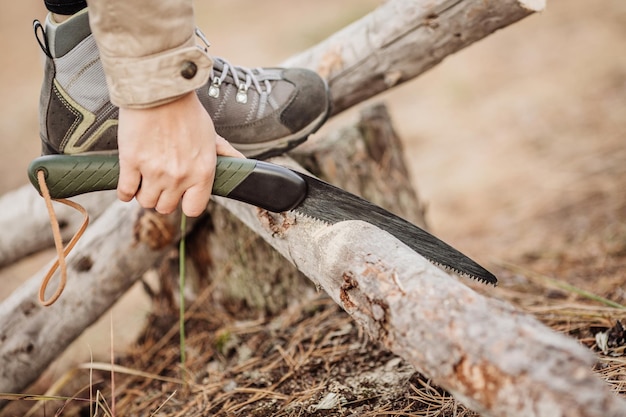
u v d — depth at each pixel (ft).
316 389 4.94
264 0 31.12
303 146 6.78
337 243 3.81
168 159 3.41
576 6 23.04
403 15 5.50
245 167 3.81
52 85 3.96
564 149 13.25
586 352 2.81
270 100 4.76
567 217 9.77
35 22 3.84
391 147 7.35
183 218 5.76
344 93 5.96
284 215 4.29
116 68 3.23
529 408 2.71
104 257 5.80
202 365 6.05
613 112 14.32
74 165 3.69
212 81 4.51
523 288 6.91
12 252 7.34
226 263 6.71
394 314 3.25
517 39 21.53
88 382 6.57
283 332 6.16
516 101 16.98
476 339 2.93
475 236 10.44
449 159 14.98
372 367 5.10
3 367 5.67
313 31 24.53
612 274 7.09
